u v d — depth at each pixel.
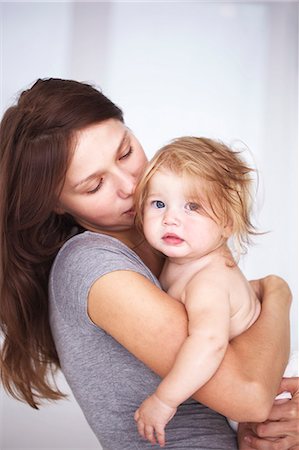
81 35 2.79
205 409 1.20
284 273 2.89
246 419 1.04
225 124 2.89
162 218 1.19
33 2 2.75
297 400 1.21
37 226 1.33
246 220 1.26
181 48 2.87
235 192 1.21
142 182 1.22
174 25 2.87
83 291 1.09
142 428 1.08
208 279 1.15
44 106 1.20
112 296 1.06
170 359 1.04
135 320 1.05
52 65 2.76
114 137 1.21
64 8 2.77
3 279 1.39
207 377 1.02
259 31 2.91
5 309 1.42
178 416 1.17
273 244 2.89
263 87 2.92
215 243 1.21
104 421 1.18
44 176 1.21
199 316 1.08
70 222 1.40
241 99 2.90
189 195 1.18
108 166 1.20
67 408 2.69
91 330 1.13
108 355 1.16
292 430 1.17
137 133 2.85
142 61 2.85
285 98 2.92
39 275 1.41
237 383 1.02
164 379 1.04
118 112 1.26
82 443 2.70
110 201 1.23
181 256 1.19
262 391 1.02
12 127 1.25
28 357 1.48
